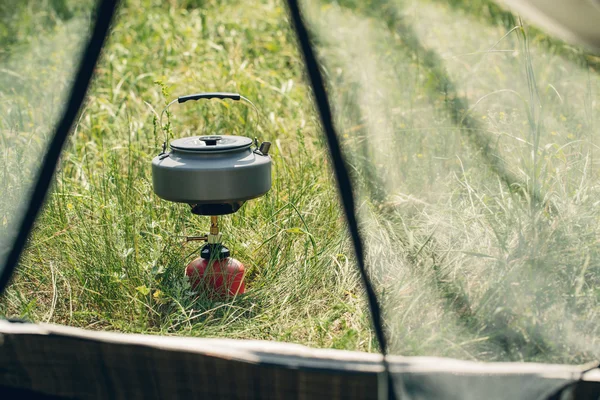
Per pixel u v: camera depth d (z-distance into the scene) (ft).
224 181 7.25
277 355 5.90
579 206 8.68
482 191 9.71
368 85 12.78
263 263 9.18
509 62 12.75
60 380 6.27
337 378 5.74
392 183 10.36
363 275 5.46
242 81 13.14
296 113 12.66
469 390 5.50
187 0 18.98
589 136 9.98
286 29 15.99
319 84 5.11
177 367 6.06
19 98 12.25
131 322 8.03
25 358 6.25
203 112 12.41
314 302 8.23
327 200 9.80
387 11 15.55
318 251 9.05
